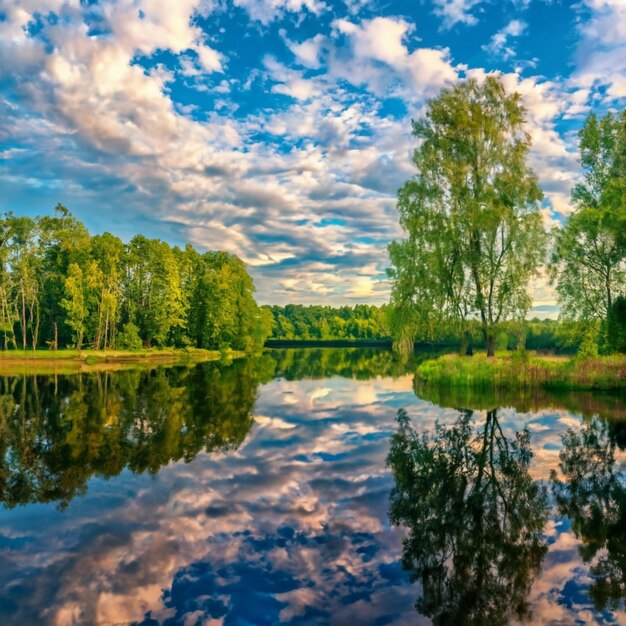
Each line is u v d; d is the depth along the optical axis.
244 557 5.70
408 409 16.48
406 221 26.73
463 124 25.70
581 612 4.61
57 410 16.61
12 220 54.44
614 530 6.58
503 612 4.59
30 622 4.32
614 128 26.80
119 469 9.41
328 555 5.78
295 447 11.18
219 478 8.81
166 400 19.09
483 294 25.59
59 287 54.75
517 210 25.09
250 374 31.89
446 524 6.77
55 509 7.28
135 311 59.50
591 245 26.36
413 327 27.09
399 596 4.87
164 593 4.86
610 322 23.02
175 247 65.00
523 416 14.81
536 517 7.04
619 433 12.39
